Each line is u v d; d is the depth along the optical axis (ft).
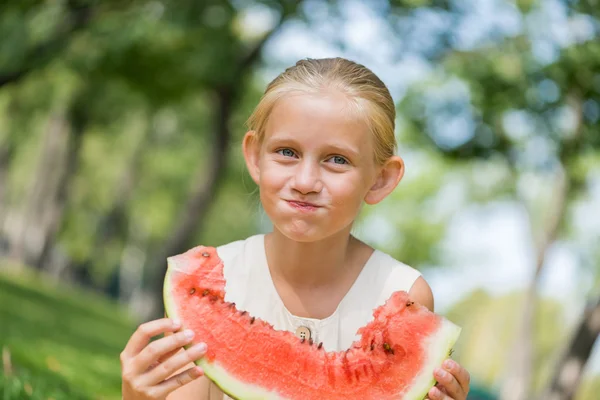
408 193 98.94
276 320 9.48
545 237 54.80
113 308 88.28
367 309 9.57
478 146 41.86
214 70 50.93
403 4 37.68
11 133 100.48
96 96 81.25
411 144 50.88
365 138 8.71
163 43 51.29
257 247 9.87
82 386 21.76
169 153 110.42
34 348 25.54
